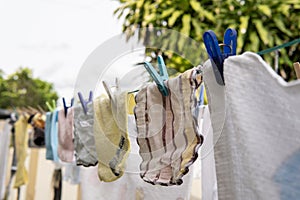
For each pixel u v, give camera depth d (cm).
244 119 63
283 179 58
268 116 60
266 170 60
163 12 203
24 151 170
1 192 190
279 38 196
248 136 62
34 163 220
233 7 200
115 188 112
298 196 56
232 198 65
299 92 57
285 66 190
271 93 60
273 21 196
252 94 62
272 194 59
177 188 90
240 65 64
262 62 61
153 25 206
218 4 207
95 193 118
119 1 234
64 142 124
